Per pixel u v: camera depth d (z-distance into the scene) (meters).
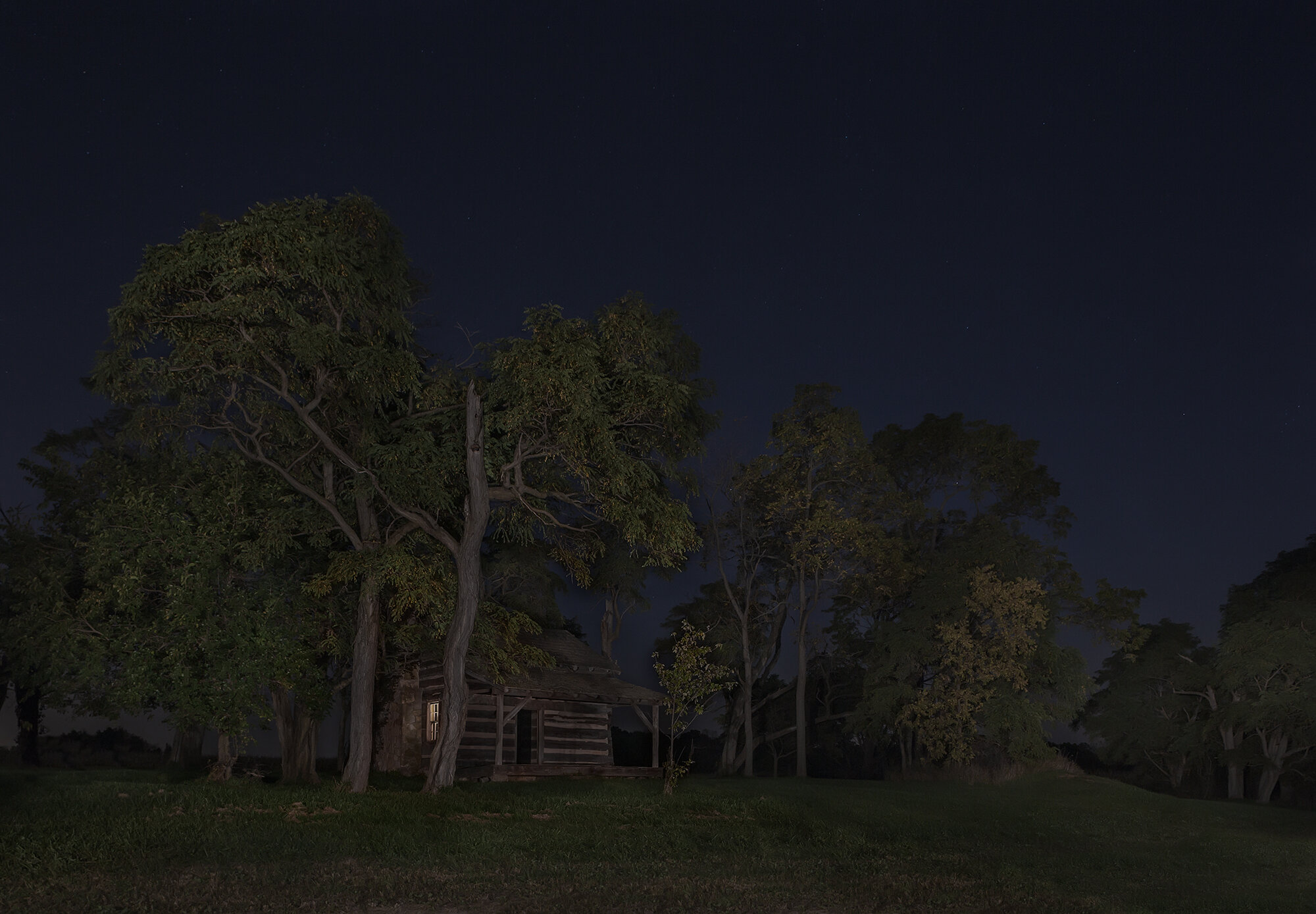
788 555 47.88
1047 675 43.94
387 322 25.25
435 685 36.31
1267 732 48.16
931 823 25.92
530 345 24.39
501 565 40.00
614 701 37.25
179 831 16.03
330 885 12.23
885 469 47.78
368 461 26.27
